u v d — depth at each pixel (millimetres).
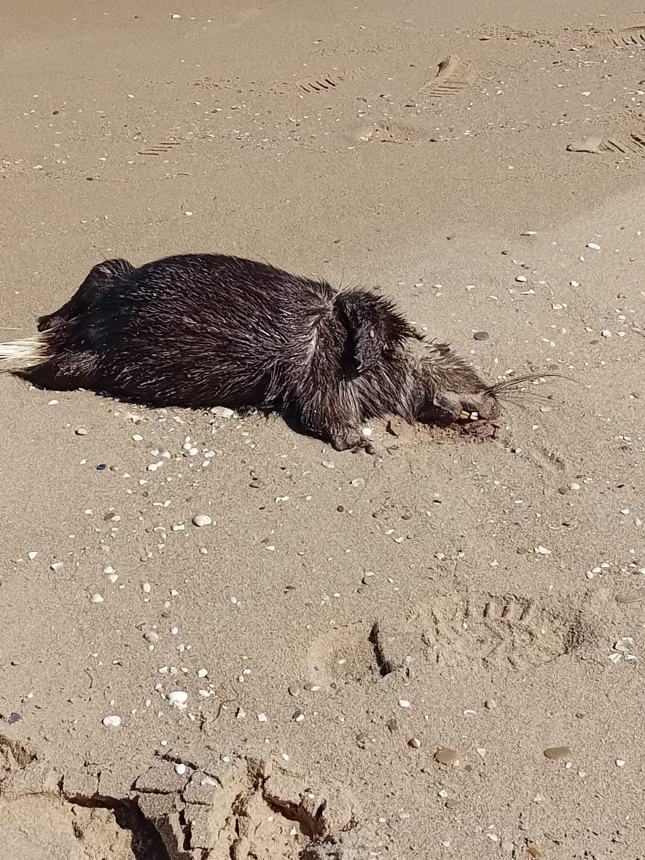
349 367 1833
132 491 1724
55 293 2154
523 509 1691
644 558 1614
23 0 3668
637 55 3068
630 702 1447
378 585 1585
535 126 2730
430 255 2238
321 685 1484
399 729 1429
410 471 1760
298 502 1707
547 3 3500
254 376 1834
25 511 1694
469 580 1589
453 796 1366
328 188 2500
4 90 3045
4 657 1509
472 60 3115
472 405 1834
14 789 1387
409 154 2635
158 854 1346
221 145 2725
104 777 1390
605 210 2363
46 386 1908
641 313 2055
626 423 1823
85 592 1585
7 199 2512
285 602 1566
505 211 2377
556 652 1524
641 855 1312
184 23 3473
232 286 1847
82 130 2822
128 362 1855
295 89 2996
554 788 1370
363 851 1314
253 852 1331
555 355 1963
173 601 1572
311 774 1388
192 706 1458
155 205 2461
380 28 3365
